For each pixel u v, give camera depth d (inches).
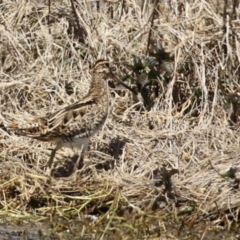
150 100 559.5
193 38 568.1
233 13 587.8
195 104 554.6
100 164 510.3
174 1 597.0
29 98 559.5
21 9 599.2
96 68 507.5
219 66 564.4
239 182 482.6
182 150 515.5
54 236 459.8
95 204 484.1
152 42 582.2
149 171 501.4
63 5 609.9
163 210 476.7
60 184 490.0
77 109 497.4
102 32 588.4
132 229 465.4
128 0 604.7
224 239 457.1
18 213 481.7
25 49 584.7
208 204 475.5
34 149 515.2
